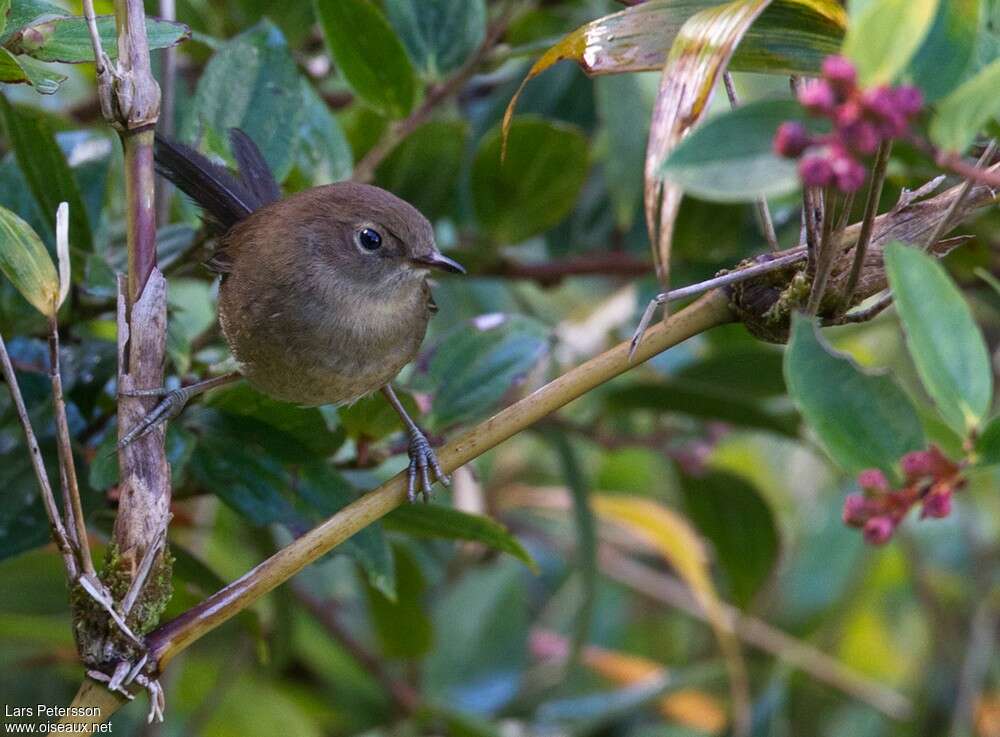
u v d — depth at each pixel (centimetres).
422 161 858
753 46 445
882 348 1087
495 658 977
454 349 715
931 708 974
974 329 394
